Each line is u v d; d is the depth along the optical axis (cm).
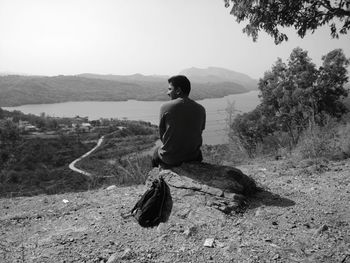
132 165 648
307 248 281
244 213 356
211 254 280
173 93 425
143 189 502
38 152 7462
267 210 363
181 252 286
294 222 332
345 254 265
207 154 809
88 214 403
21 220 402
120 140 10931
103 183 651
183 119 411
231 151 1073
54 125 14762
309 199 399
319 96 1848
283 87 1939
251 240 299
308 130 822
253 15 579
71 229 357
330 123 951
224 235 312
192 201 370
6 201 504
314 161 611
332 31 604
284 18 571
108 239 323
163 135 423
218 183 385
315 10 564
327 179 485
